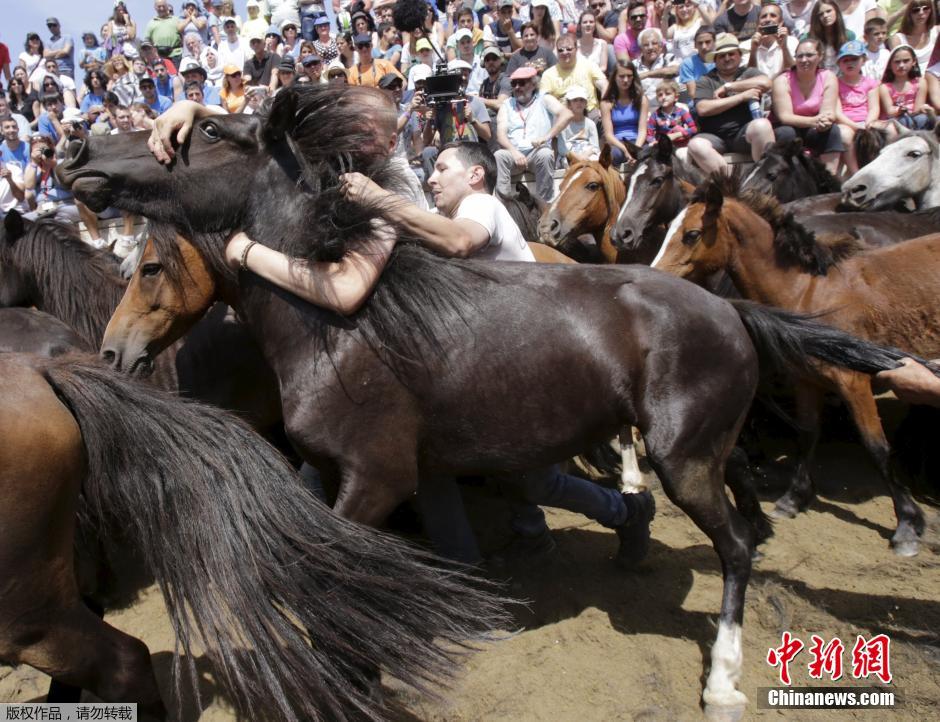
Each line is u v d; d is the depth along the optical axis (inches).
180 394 131.0
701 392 97.7
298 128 99.0
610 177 218.5
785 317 106.0
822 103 250.4
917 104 258.5
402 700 102.6
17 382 77.2
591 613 121.3
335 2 429.1
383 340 95.9
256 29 398.3
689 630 116.9
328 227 94.4
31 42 429.1
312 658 83.0
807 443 152.1
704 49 292.8
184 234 100.1
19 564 74.5
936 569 132.2
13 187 324.5
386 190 101.8
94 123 367.6
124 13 443.8
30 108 416.8
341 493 97.0
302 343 97.6
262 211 98.7
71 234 139.3
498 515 154.1
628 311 98.9
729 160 264.5
